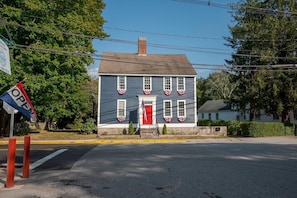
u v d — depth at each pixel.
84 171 7.78
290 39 26.22
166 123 26.81
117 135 23.89
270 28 27.03
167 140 20.12
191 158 10.11
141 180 6.43
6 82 18.23
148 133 23.78
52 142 18.89
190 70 28.41
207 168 7.95
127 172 7.48
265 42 27.23
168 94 27.28
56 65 20.09
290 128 25.66
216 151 12.37
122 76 26.89
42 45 19.45
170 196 5.06
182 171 7.50
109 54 29.66
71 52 19.38
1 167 9.00
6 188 5.90
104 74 26.55
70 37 21.53
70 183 6.24
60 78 21.06
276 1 27.14
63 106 29.39
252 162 9.09
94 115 40.47
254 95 27.47
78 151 13.24
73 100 28.44
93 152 12.66
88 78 25.92
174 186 5.80
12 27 19.06
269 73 25.89
